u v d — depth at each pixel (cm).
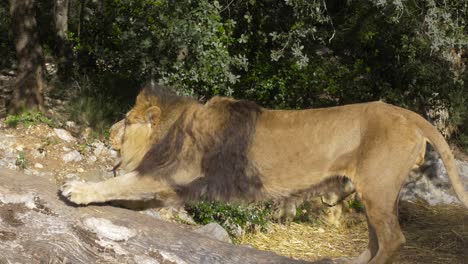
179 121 532
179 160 523
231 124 530
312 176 537
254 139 535
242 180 530
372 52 1082
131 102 991
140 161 540
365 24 1029
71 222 445
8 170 497
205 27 843
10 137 836
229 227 834
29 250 419
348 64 1062
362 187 535
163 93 548
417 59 1088
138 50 897
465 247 882
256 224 868
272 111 548
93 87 1035
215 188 526
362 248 851
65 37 1238
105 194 486
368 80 1064
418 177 1105
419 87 1133
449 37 878
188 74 868
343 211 947
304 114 545
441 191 1102
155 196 518
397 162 532
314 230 907
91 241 440
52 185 491
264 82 966
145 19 883
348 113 542
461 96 1228
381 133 533
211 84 884
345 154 536
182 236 461
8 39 1278
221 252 457
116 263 434
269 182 536
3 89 1092
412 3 889
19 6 912
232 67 959
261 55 970
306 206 938
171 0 850
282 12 955
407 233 934
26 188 458
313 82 998
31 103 926
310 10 860
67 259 424
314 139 535
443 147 540
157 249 446
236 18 967
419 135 542
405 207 1037
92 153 862
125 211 478
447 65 1131
